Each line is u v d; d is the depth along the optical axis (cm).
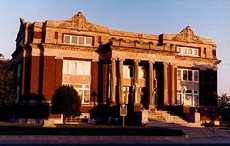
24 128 3575
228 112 7456
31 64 5669
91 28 5953
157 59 5847
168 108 5756
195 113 5275
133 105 5141
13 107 6009
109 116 5422
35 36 5728
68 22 5831
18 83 6156
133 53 5700
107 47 5734
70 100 4625
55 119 5531
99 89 5888
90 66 5903
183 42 6538
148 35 6378
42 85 5588
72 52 5800
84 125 4412
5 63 5519
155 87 6072
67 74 5753
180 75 6475
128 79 5988
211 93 6669
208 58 6681
